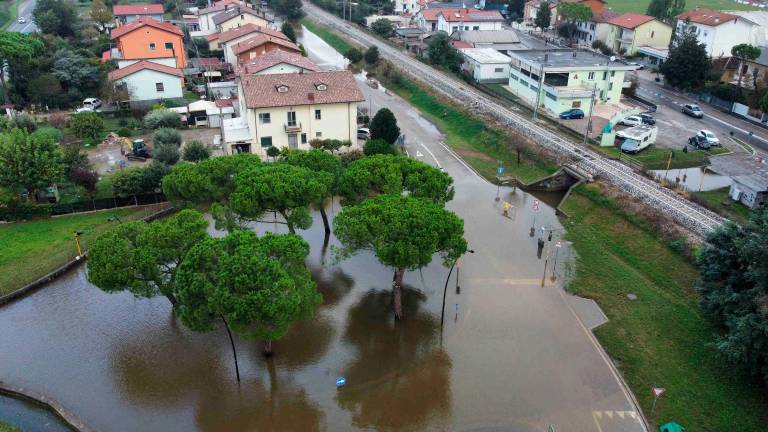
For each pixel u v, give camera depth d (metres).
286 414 35.41
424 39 132.12
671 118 86.94
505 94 101.69
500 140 79.00
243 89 71.12
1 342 41.88
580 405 35.75
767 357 33.25
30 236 55.53
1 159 56.94
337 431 34.12
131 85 90.44
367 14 169.75
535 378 38.09
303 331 42.88
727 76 101.94
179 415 35.41
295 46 107.00
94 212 60.59
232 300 33.47
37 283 48.62
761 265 34.84
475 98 94.44
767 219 37.62
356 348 41.16
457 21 141.00
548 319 44.03
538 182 68.19
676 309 43.81
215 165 50.50
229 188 50.44
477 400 36.28
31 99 89.56
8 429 30.38
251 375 38.56
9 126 73.38
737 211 56.78
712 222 52.28
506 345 41.25
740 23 108.00
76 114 81.06
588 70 89.69
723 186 63.88
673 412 34.69
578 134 79.00
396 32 148.12
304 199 46.53
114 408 35.88
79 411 35.56
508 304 45.84
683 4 146.88
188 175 49.44
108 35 128.50
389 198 42.88
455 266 51.12
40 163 58.00
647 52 121.31
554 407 35.62
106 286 38.50
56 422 35.06
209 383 37.91
